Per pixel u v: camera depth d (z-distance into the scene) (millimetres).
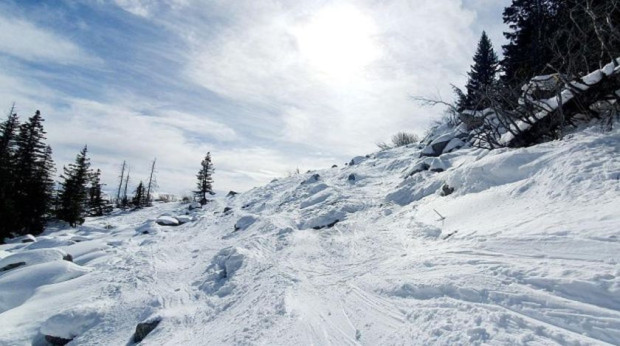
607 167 7012
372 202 14117
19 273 12164
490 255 5793
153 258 12953
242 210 21812
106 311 8891
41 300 10297
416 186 13234
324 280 7594
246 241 12219
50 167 34094
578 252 4891
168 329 7066
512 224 6672
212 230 18938
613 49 10156
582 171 7215
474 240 6672
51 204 33719
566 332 3572
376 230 10719
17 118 31734
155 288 10297
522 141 10812
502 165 9305
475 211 8422
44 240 20438
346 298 6223
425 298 5215
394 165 20594
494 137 12281
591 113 9727
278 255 10445
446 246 7062
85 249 16812
